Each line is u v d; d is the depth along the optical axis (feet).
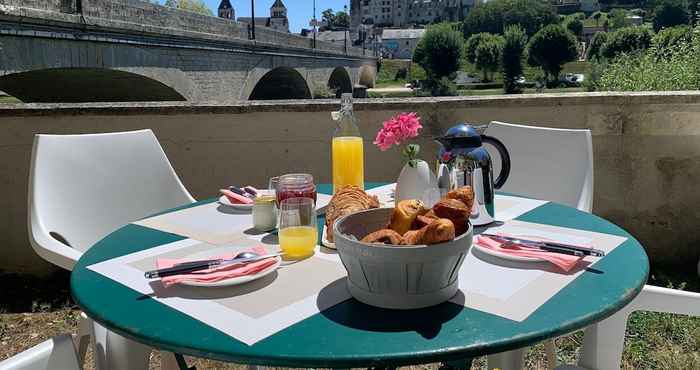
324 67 109.81
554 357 5.33
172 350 2.49
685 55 16.20
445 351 2.33
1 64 28.35
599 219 4.48
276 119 9.83
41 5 31.63
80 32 34.27
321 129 9.78
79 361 3.31
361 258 2.68
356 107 9.66
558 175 6.59
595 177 9.53
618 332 4.09
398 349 2.35
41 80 39.88
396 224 3.01
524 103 9.37
